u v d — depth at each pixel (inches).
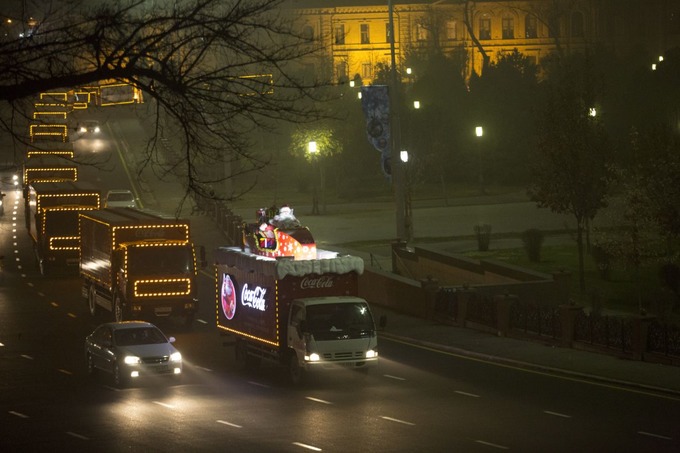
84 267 3732.8
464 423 1894.7
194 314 3334.2
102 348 2455.7
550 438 1754.4
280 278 2380.7
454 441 1734.7
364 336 2346.2
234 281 2689.5
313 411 2038.6
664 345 2549.2
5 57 882.8
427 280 3472.0
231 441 1760.6
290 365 2390.5
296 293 2418.8
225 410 2068.2
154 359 2375.7
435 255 4087.1
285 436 1793.8
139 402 2183.8
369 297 3836.1
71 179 5393.7
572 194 3796.8
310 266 2397.9
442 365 2637.8
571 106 3914.9
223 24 916.6
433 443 1718.8
